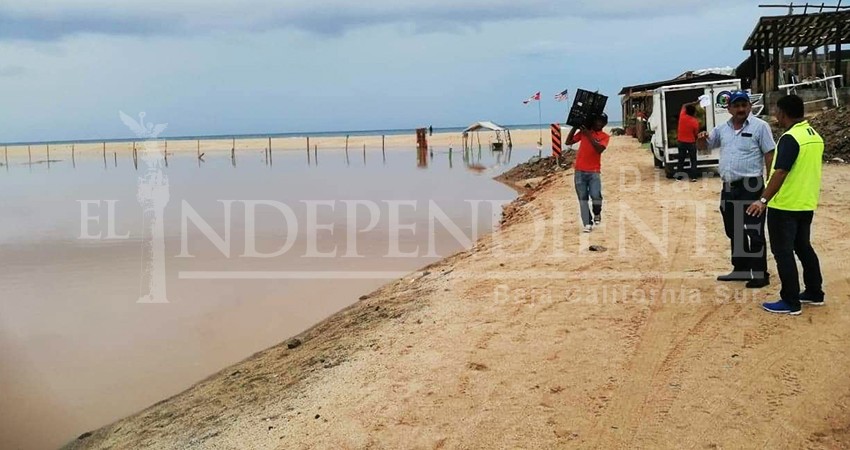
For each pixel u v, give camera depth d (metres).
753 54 30.16
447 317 7.49
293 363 7.40
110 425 6.79
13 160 67.19
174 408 6.88
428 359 6.27
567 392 5.30
